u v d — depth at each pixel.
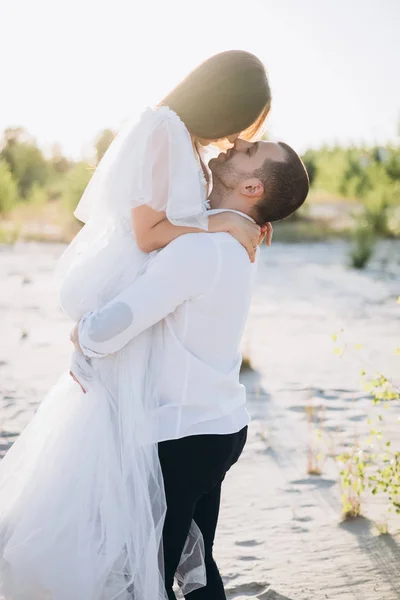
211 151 2.62
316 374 7.30
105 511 2.25
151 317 2.22
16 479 2.41
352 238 23.22
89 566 2.22
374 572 3.40
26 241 20.42
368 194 26.44
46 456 2.34
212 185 2.47
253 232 2.35
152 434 2.29
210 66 2.32
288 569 3.43
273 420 5.79
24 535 2.26
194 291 2.25
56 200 28.75
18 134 31.33
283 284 13.77
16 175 30.69
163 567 2.30
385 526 3.82
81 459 2.30
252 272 2.42
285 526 3.91
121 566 2.27
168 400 2.32
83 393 2.36
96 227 2.40
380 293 12.74
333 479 4.57
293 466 4.80
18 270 14.46
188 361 2.30
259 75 2.32
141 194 2.23
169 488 2.32
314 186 34.88
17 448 2.47
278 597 3.16
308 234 24.20
